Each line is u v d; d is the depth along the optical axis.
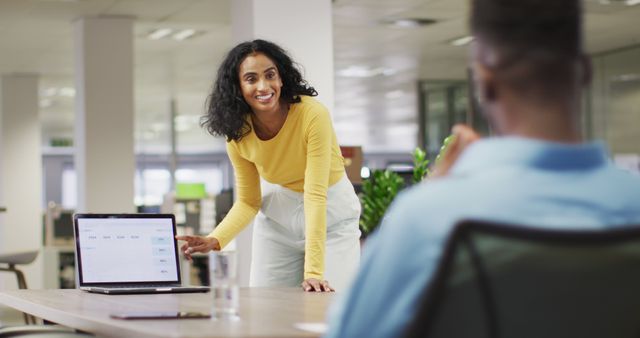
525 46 1.21
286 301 2.56
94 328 2.17
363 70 13.99
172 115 17.67
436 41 11.62
